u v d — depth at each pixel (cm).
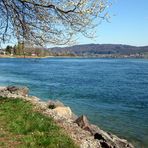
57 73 8525
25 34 1488
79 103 3516
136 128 2350
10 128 1254
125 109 3222
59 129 1383
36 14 1456
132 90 5009
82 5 1369
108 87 5378
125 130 2281
